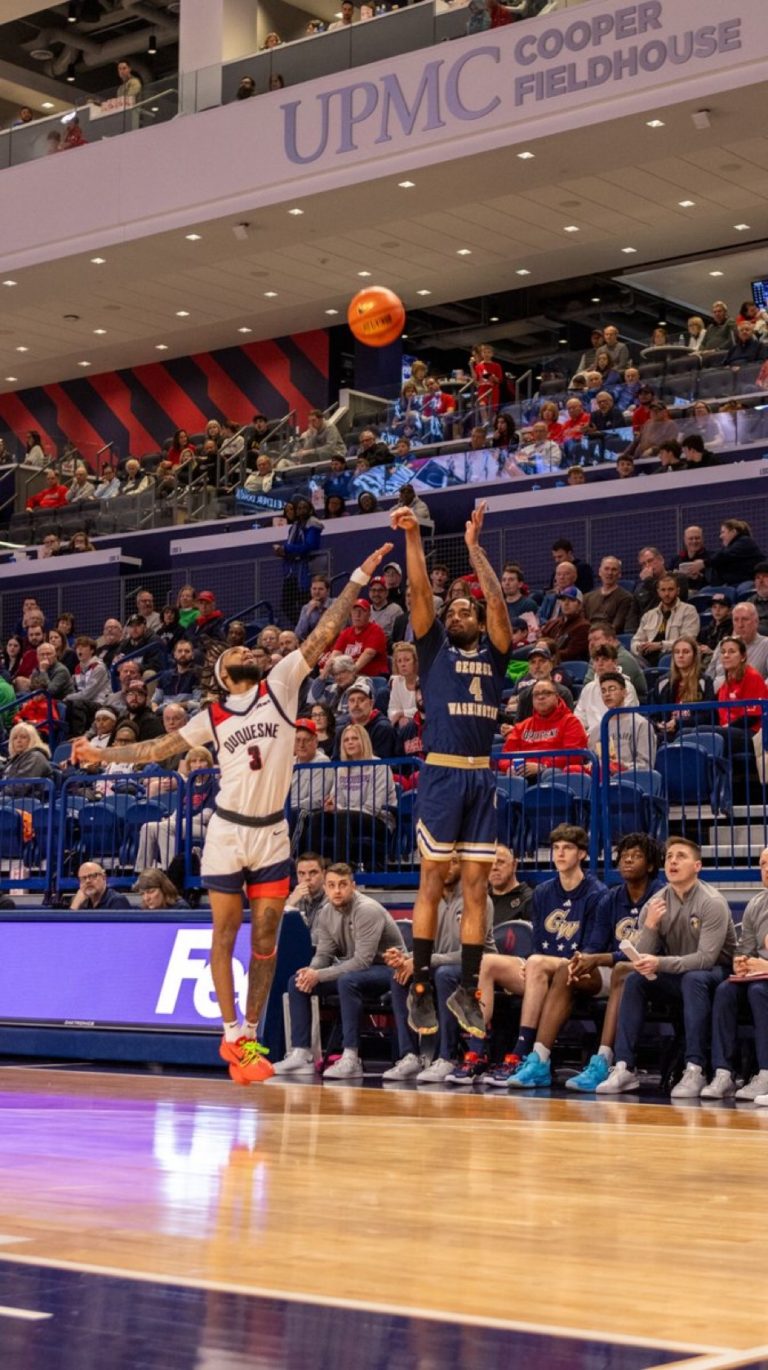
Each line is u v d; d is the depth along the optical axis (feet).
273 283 75.66
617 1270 11.28
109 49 87.25
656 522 54.85
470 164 60.80
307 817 34.99
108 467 76.38
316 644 22.36
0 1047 32.63
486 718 22.61
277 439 70.54
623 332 79.97
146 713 46.65
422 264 73.67
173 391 88.43
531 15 58.65
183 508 69.56
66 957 32.35
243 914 29.86
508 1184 15.40
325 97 63.57
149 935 31.37
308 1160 16.98
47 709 52.39
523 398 67.00
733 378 56.29
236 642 52.39
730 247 71.72
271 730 21.90
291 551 60.49
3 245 73.15
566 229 69.31
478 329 81.05
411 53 61.52
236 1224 13.04
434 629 22.79
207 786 37.68
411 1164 16.74
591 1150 18.02
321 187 63.62
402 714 39.86
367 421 67.82
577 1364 8.70
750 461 53.57
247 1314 9.82
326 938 29.22
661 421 56.59
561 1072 28.48
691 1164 16.93
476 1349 9.03
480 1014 22.41
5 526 75.92
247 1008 22.36
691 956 25.40
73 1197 14.43
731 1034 24.84
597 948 26.81
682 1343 9.18
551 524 57.06
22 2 76.64
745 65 54.08
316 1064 29.01
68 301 77.92
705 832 31.71
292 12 72.90
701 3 54.85
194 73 67.72
